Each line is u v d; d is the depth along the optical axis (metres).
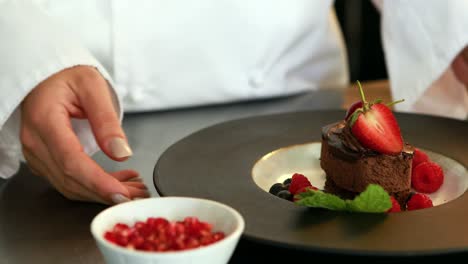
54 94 0.69
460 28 0.91
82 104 0.69
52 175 0.69
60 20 0.91
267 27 0.98
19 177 0.74
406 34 0.94
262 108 0.97
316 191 0.61
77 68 0.71
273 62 1.01
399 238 0.56
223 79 0.98
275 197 0.62
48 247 0.62
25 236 0.63
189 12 0.94
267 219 0.59
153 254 0.51
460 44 0.91
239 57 0.98
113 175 0.70
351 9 1.60
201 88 0.98
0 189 0.72
